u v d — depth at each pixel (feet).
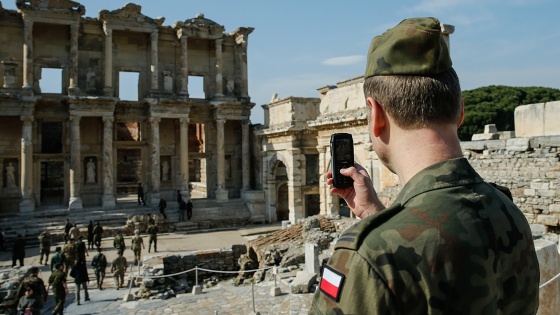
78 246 78.89
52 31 153.48
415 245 6.36
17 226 131.44
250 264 84.84
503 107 240.12
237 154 182.19
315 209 162.50
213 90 177.47
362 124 99.09
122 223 142.41
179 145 172.55
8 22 147.74
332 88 113.39
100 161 160.04
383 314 6.01
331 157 11.58
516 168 61.77
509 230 7.23
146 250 112.98
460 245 6.44
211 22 171.53
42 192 183.62
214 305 60.18
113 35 162.30
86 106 150.41
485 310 6.33
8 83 146.72
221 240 127.03
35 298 50.70
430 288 6.09
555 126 59.26
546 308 25.54
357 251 6.52
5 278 69.31
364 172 11.54
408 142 7.63
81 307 64.08
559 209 52.95
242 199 168.04
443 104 7.54
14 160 149.79
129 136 212.84
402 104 7.51
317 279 57.36
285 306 50.55
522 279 7.13
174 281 77.00
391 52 7.72
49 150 181.47
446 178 7.28
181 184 163.32
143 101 160.56
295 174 137.18
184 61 167.12
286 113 139.85
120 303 65.21
